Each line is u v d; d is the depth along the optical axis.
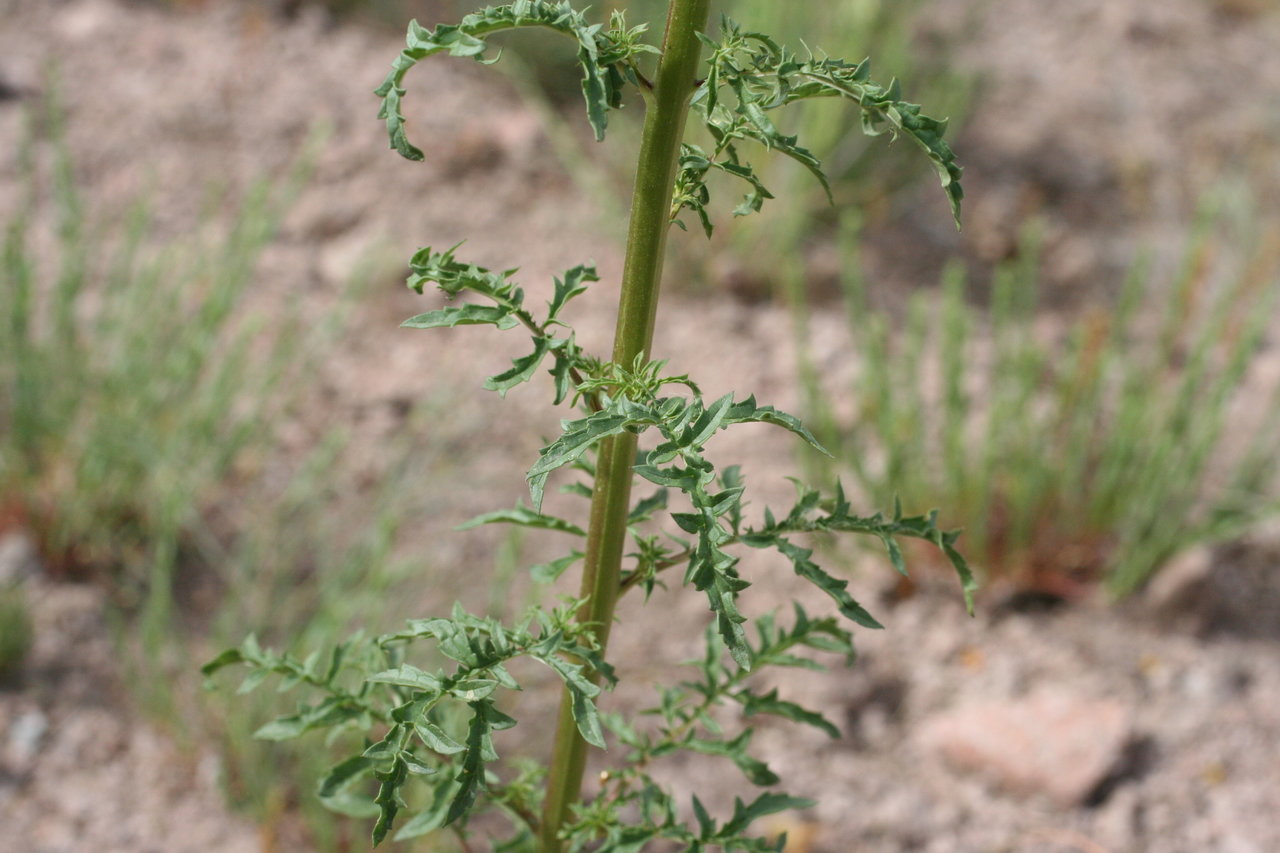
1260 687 2.83
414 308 3.65
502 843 1.65
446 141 4.12
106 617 2.80
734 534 1.26
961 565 1.30
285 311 3.56
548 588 2.93
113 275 3.07
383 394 3.40
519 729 2.64
